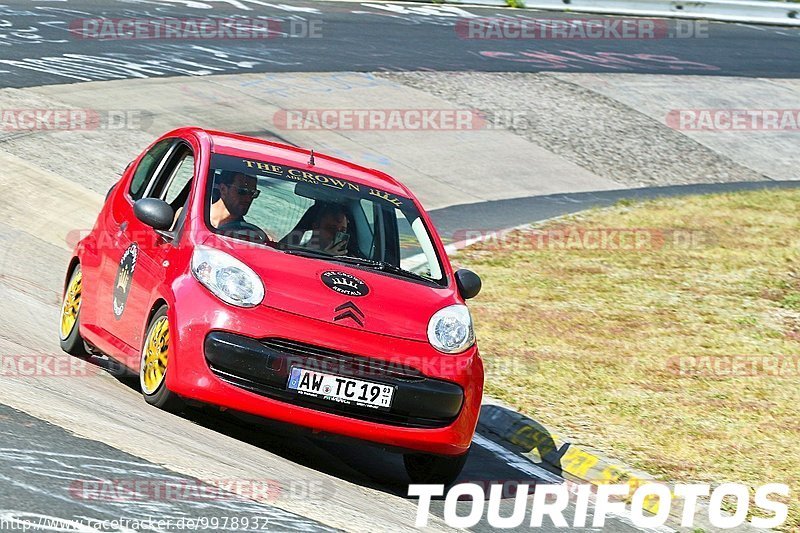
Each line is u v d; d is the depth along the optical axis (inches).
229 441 759.1
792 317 1535.4
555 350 1293.1
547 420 1067.9
